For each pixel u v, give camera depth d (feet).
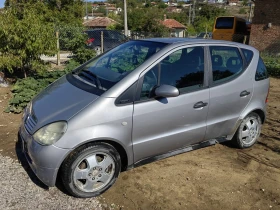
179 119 11.38
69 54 42.14
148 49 11.80
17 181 10.82
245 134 14.16
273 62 38.78
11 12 21.89
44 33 22.47
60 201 9.89
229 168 12.61
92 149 9.77
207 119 12.32
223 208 10.10
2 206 9.46
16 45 21.79
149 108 10.53
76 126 9.39
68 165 9.52
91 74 11.59
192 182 11.44
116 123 9.93
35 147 9.54
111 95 9.95
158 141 11.10
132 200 10.20
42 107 10.56
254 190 11.18
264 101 14.38
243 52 13.58
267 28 55.88
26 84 20.03
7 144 13.73
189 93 11.53
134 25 103.96
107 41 52.75
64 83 11.91
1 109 18.25
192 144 12.46
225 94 12.56
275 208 10.23
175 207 10.00
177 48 11.53
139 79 10.43
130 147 10.49
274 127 17.58
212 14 180.14
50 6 95.25
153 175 11.75
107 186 10.48
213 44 12.59
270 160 13.52
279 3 53.67
